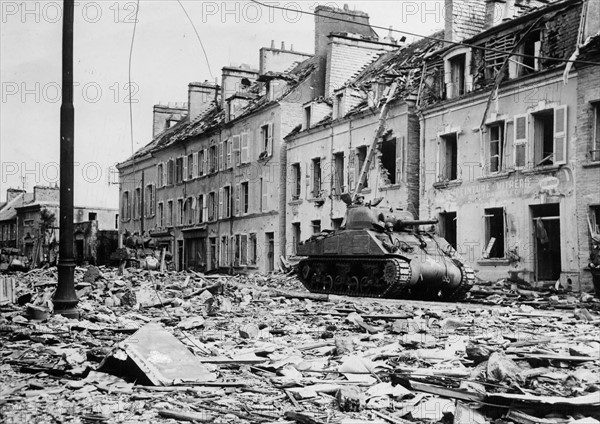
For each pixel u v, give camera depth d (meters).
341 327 14.13
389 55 39.84
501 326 14.37
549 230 25.00
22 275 33.84
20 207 76.94
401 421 6.50
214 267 49.78
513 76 25.88
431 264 22.56
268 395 7.59
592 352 10.16
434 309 18.17
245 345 11.23
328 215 36.69
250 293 22.30
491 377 8.11
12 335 11.76
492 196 26.50
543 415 6.64
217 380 8.20
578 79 23.20
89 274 24.89
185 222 54.25
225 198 48.59
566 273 23.34
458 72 29.03
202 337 12.05
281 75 42.94
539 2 29.52
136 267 35.78
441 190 29.14
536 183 24.59
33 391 7.50
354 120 34.84
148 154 60.72
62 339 11.47
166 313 16.58
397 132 31.84
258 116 44.25
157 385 7.76
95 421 6.32
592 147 22.78
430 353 10.01
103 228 80.25
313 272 26.98
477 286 26.06
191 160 54.00
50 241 67.12
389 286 22.08
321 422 6.41
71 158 14.05
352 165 34.91
